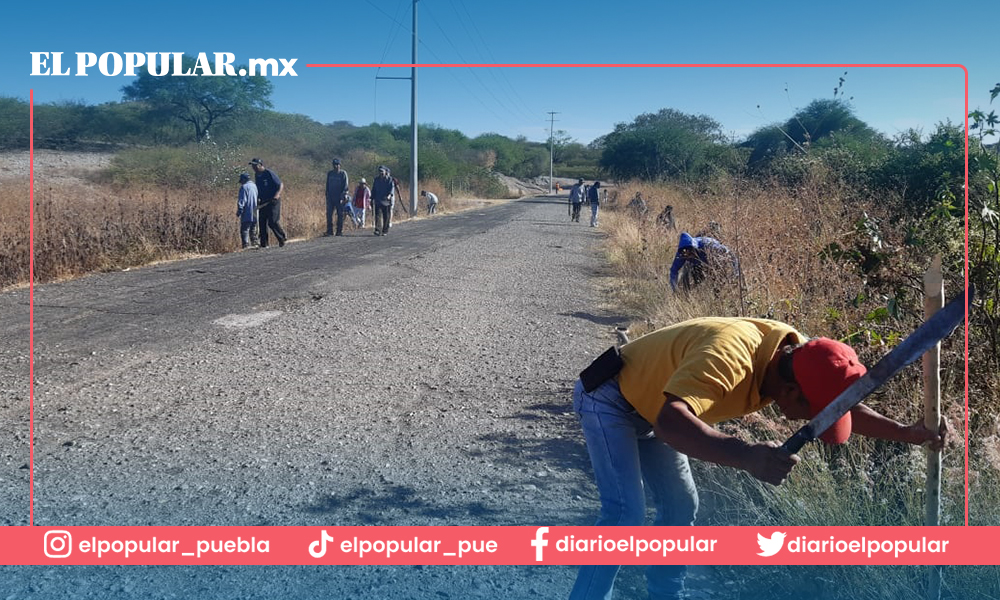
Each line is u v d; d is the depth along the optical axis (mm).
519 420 5539
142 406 5703
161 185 31469
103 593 3270
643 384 2785
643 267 12555
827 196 9102
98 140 53656
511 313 9570
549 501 4203
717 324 2695
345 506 4121
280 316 8922
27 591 3271
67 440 5004
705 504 4039
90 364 6777
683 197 19062
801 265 6938
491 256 15742
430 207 33625
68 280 11391
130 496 4203
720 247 8094
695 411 2469
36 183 29625
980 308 5035
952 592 3121
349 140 69625
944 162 9984
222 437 5105
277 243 17938
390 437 5160
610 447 2877
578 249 17953
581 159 132875
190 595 3264
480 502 4184
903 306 5379
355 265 13422
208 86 58156
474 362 7184
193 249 15484
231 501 4160
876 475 4004
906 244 5836
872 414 2775
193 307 9336
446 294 10742
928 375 2691
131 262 13211
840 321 5805
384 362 7094
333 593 3291
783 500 3699
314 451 4883
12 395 5887
